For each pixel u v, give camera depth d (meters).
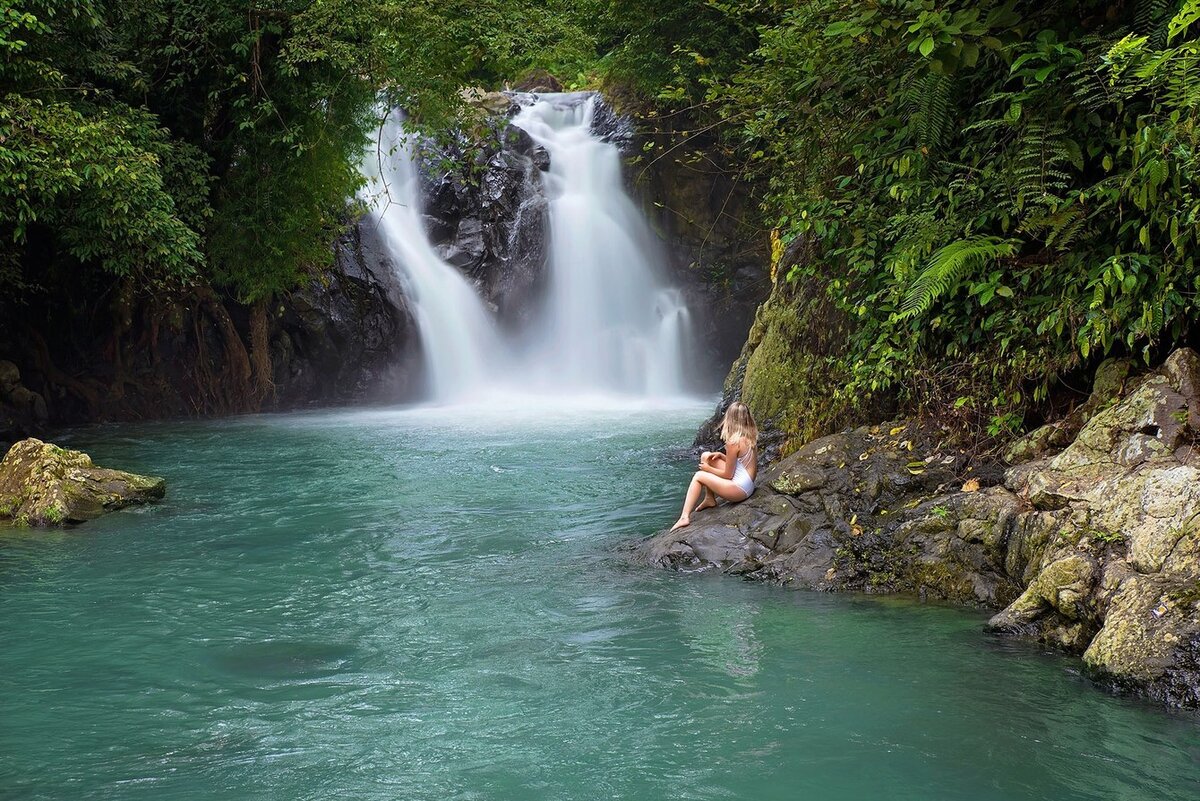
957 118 7.61
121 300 18.62
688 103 24.20
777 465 7.90
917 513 6.68
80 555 7.79
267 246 18.48
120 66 15.64
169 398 19.39
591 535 8.36
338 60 16.11
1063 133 6.56
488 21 16.84
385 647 5.54
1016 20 6.67
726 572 6.98
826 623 5.81
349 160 19.48
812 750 4.12
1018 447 6.82
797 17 8.27
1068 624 5.30
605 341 24.70
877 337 8.18
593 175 25.36
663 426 17.20
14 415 16.72
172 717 4.59
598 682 4.94
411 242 23.36
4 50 13.15
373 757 4.12
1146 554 5.07
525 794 3.79
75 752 4.21
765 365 10.75
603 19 23.02
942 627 5.69
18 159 12.60
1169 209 6.00
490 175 23.94
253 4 16.50
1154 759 3.98
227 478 11.59
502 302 23.75
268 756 4.15
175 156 16.58
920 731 4.29
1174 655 4.55
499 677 5.04
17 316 17.94
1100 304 6.27
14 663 5.34
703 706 4.61
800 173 9.04
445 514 9.34
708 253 25.75
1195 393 5.81
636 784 3.85
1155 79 5.89
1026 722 4.36
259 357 20.34
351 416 19.38
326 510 9.57
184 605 6.42
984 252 6.55
